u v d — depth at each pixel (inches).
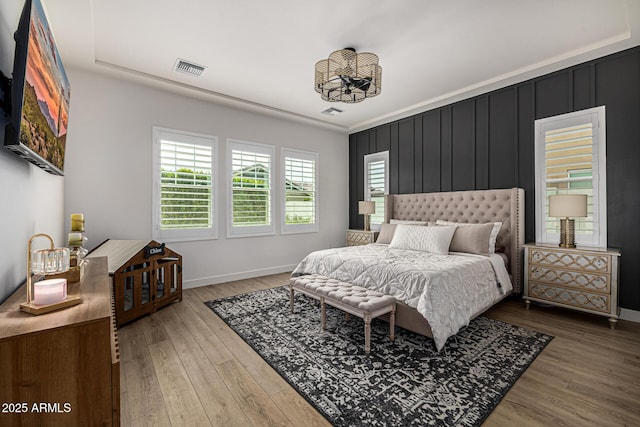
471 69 136.6
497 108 155.6
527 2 91.2
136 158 144.6
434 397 68.6
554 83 135.3
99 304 47.3
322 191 229.3
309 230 219.3
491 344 95.7
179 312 125.1
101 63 127.1
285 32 107.2
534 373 79.0
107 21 100.4
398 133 207.9
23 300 49.5
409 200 194.2
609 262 109.0
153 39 111.4
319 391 71.1
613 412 63.5
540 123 139.5
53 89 71.5
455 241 142.6
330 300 101.9
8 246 54.6
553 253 122.9
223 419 61.9
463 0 90.4
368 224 217.9
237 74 140.6
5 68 51.8
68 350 39.4
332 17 98.7
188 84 151.5
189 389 72.1
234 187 179.8
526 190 144.8
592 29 105.9
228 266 177.3
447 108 178.5
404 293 99.0
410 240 148.6
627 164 116.6
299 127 214.1
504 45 116.2
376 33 107.9
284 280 180.5
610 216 120.4
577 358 86.8
